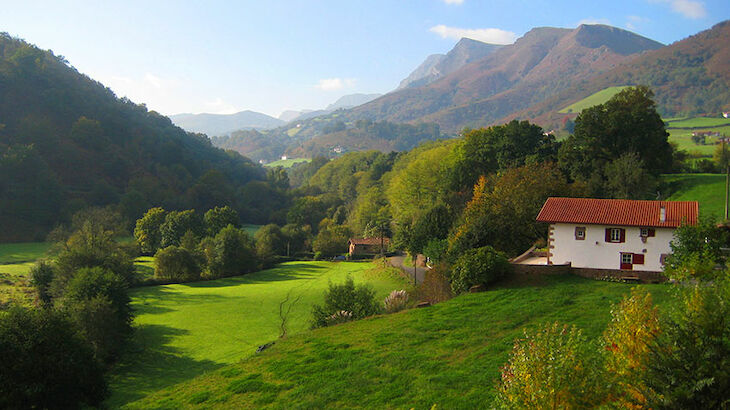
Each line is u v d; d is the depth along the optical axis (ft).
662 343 43.62
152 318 191.01
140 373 136.36
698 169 315.17
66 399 107.45
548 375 38.50
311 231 497.87
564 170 251.80
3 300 194.18
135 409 79.56
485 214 189.78
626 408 41.16
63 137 548.72
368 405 66.59
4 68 561.43
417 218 280.92
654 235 122.21
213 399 77.77
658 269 121.49
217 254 307.37
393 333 98.07
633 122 240.53
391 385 71.92
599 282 118.11
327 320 127.03
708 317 42.80
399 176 413.80
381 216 444.14
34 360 102.47
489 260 123.24
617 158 237.66
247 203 629.51
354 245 401.29
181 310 203.62
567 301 102.58
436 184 343.05
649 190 219.82
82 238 266.57
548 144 284.41
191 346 156.35
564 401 37.68
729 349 41.57
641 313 45.42
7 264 282.77
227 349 151.53
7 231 379.35
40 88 587.27
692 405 40.24
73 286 161.07
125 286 169.27
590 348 44.01
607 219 127.03
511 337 84.43
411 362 79.92
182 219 366.22
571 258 129.29
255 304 214.90
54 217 417.69
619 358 44.11
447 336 91.04
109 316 150.10
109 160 562.25
